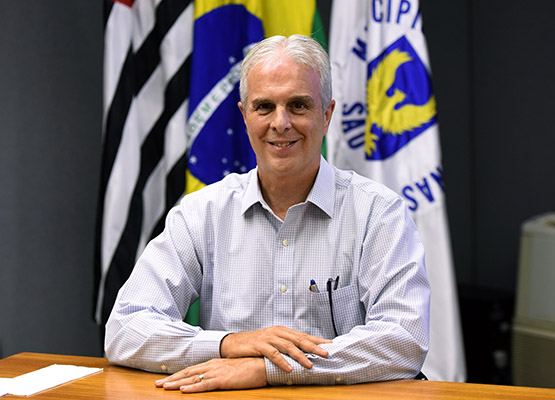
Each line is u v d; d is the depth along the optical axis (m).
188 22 2.66
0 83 2.82
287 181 1.59
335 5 2.71
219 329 1.64
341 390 1.29
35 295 2.97
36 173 2.96
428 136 2.61
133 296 1.58
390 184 2.60
